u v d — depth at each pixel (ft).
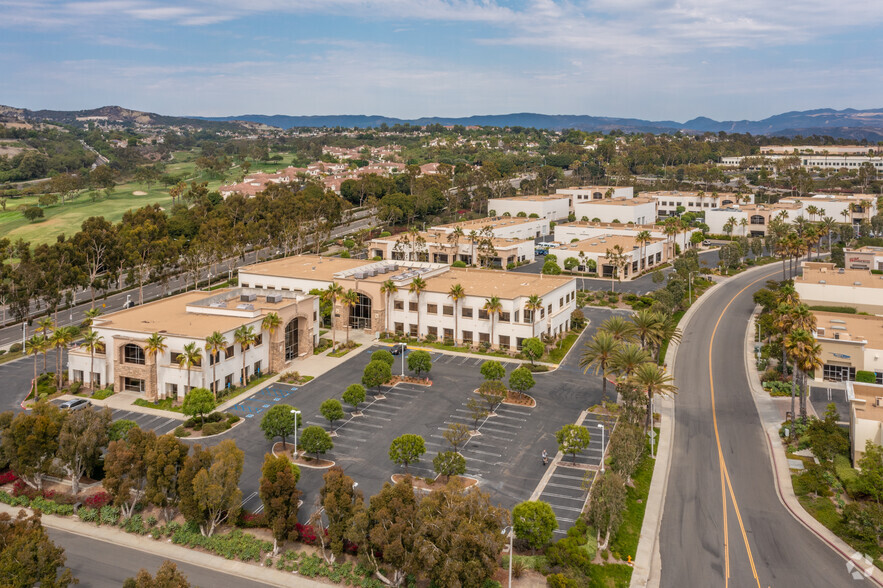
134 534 214.48
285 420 266.77
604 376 318.04
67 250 499.51
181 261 644.27
